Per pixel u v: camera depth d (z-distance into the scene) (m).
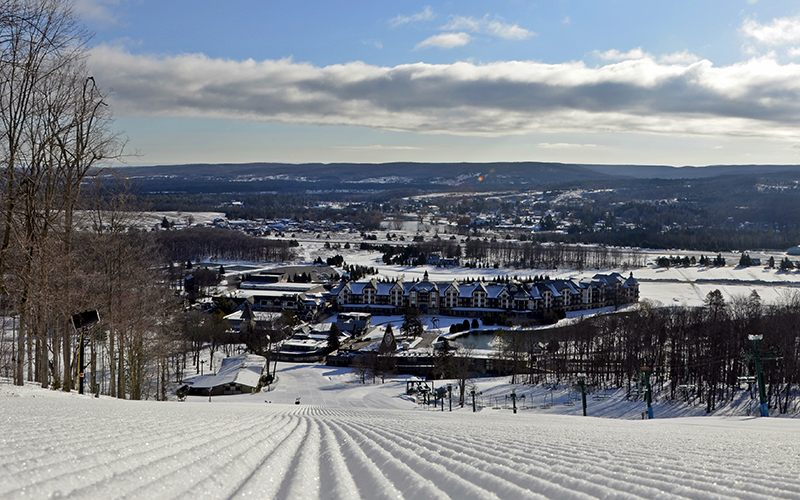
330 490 5.98
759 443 11.98
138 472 5.73
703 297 180.88
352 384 107.31
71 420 11.75
